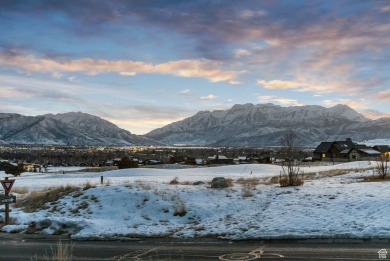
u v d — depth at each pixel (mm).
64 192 23766
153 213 19562
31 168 122375
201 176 52906
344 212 16266
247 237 13719
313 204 18578
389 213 15352
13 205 23172
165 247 13102
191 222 18062
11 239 15523
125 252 12477
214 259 11078
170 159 136500
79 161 179250
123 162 89375
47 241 14914
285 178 26734
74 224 16688
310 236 13117
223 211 19406
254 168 69250
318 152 106688
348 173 38281
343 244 12172
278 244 12750
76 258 11742
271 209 18578
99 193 22469
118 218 18875
